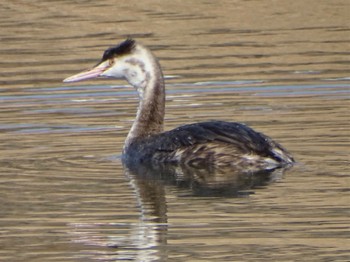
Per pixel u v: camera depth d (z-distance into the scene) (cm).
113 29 2423
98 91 1964
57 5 2670
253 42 2297
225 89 1925
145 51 1627
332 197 1285
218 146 1463
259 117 1719
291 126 1650
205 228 1194
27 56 2225
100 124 1720
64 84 2002
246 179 1398
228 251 1119
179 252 1122
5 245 1153
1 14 2598
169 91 1927
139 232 1184
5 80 2041
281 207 1257
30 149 1569
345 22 2436
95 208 1277
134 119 1750
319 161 1455
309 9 2567
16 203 1298
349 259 1084
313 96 1855
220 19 2500
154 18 2516
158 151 1505
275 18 2502
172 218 1232
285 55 2180
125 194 1338
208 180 1401
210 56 2189
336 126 1644
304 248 1121
